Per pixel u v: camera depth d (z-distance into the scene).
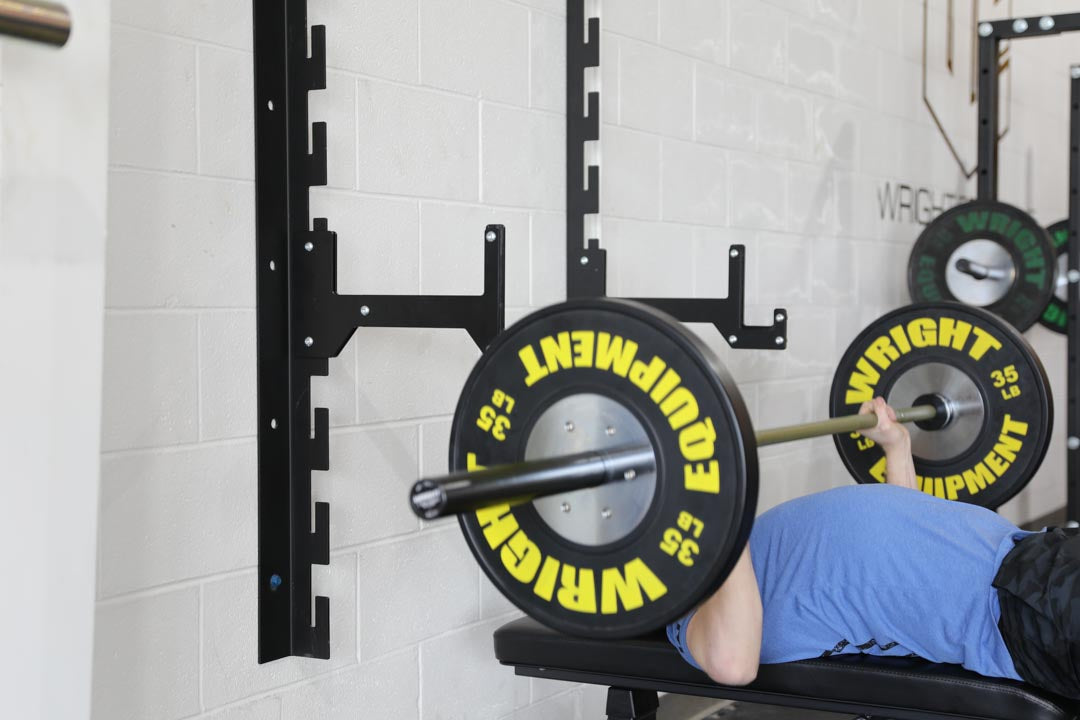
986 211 3.38
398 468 2.10
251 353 1.83
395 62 2.07
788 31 3.24
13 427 1.23
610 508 1.24
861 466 2.55
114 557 1.63
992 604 1.75
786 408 3.26
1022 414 2.39
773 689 1.86
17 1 1.03
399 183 2.09
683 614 1.22
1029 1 4.70
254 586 1.85
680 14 2.81
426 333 2.15
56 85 1.24
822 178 3.43
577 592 1.27
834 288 3.50
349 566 2.01
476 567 2.30
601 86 2.55
